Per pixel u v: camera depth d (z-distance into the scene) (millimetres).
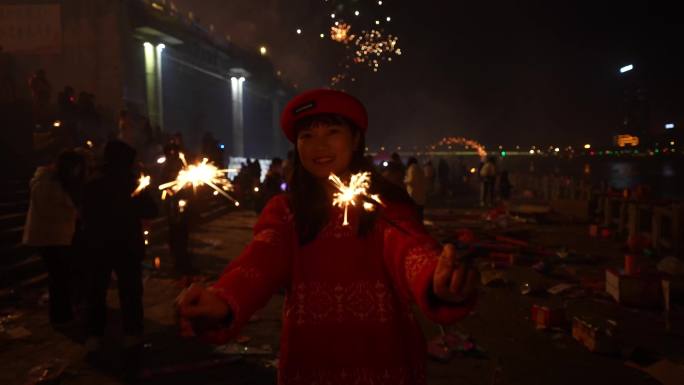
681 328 5445
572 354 4789
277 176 10891
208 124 34250
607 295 6859
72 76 19234
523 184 29062
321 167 1502
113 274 7867
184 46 25219
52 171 5566
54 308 5590
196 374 4379
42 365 4480
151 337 5234
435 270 1136
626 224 12078
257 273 1360
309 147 1507
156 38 22125
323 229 1476
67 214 5547
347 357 1405
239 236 11930
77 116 14320
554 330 5453
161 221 11500
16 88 16734
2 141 12109
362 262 1442
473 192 28938
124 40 19578
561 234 12602
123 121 12977
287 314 1471
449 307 1100
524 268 8578
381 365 1401
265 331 5457
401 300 1466
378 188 1543
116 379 4277
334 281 1439
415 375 1458
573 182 18562
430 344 4867
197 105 32562
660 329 5523
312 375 1411
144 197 5070
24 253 7895
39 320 5742
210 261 9062
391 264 1395
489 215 15594
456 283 1011
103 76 19219
